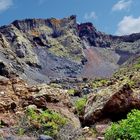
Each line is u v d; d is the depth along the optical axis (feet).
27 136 73.20
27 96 92.32
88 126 82.79
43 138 68.90
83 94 298.35
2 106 84.28
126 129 59.52
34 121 78.23
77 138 73.31
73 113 94.73
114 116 81.61
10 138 69.05
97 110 82.23
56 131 74.79
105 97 83.05
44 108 89.35
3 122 78.54
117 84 85.81
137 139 56.95
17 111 85.46
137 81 117.39
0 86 93.66
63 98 100.63
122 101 80.84
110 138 61.00
